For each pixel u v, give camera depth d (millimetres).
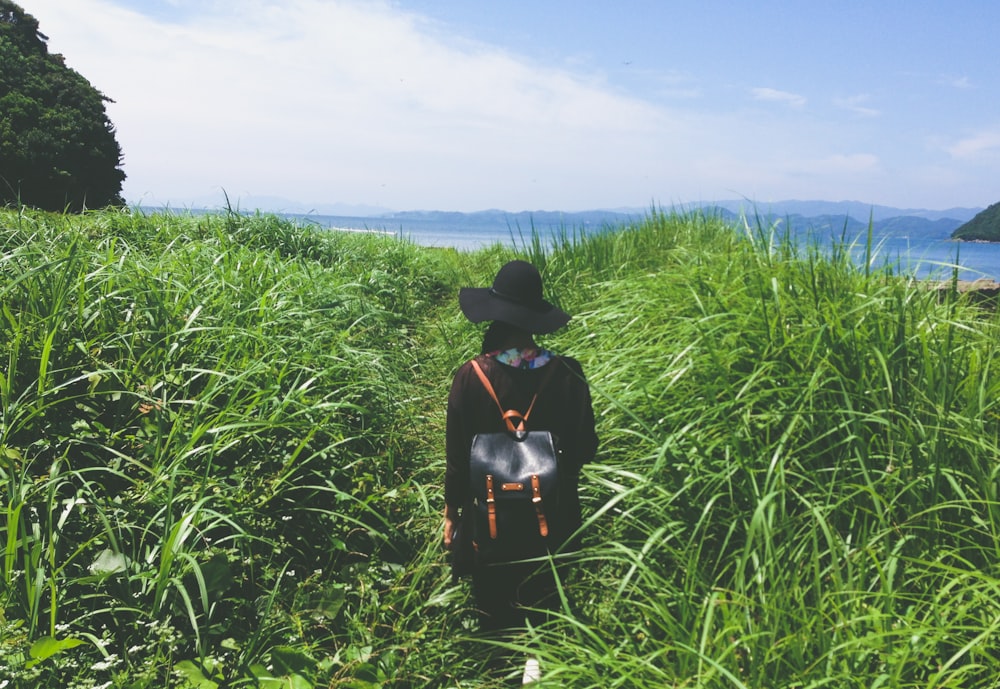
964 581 2166
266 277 5551
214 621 2459
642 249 8336
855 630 1976
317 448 3545
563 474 2400
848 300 3549
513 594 2617
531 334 2551
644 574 2500
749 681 1876
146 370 3572
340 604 2689
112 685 1966
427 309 9969
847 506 2619
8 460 2525
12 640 1928
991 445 2611
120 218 7379
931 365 2857
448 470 2531
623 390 3816
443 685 2471
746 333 3453
